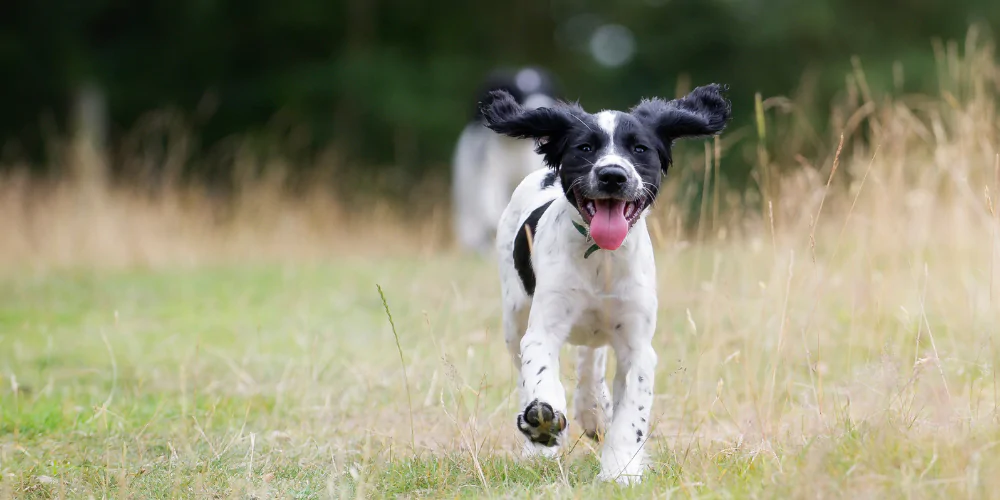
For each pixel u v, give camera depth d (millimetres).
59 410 7848
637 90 30203
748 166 20266
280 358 9523
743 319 9039
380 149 29203
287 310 12195
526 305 7113
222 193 24938
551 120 6617
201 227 18609
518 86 17031
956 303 9195
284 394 8250
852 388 7102
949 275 9734
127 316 12109
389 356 9281
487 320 10242
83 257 17188
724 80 29047
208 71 31172
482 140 17234
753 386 7324
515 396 7891
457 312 9992
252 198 19516
